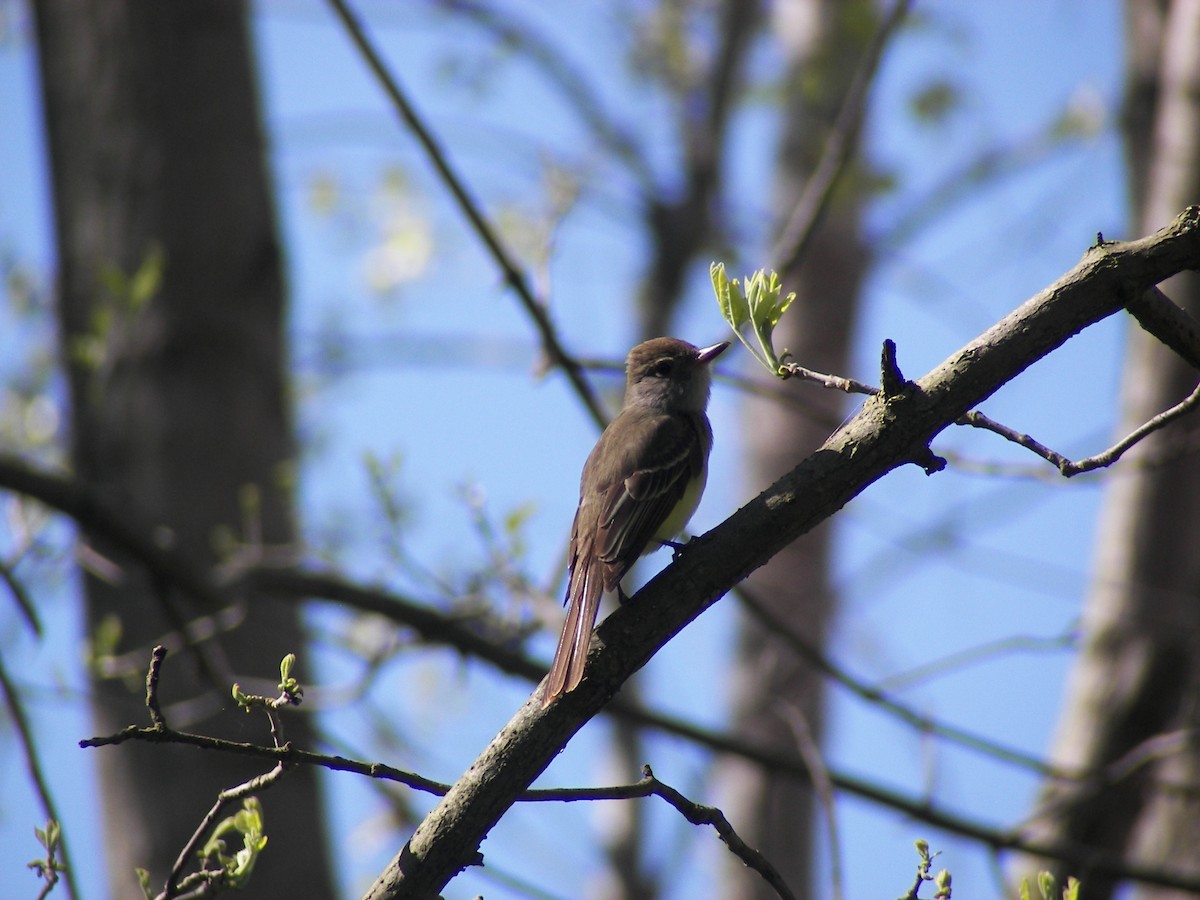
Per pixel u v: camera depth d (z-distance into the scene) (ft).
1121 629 39.75
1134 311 19.84
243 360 37.01
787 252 35.19
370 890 19.26
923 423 19.89
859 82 34.88
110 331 36.06
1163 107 40.73
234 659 36.37
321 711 36.45
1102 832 38.58
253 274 37.58
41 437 43.11
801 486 20.31
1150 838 37.93
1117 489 41.04
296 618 38.17
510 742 19.77
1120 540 40.52
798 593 60.08
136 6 37.37
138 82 37.11
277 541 37.17
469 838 19.29
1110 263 19.67
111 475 35.88
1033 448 19.61
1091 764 39.17
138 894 33.50
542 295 34.22
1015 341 19.77
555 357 34.73
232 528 36.24
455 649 36.91
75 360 36.78
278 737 18.70
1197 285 37.47
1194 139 39.70
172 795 34.14
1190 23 40.42
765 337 21.11
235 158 37.70
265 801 34.22
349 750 35.09
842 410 62.69
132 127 36.99
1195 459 39.63
